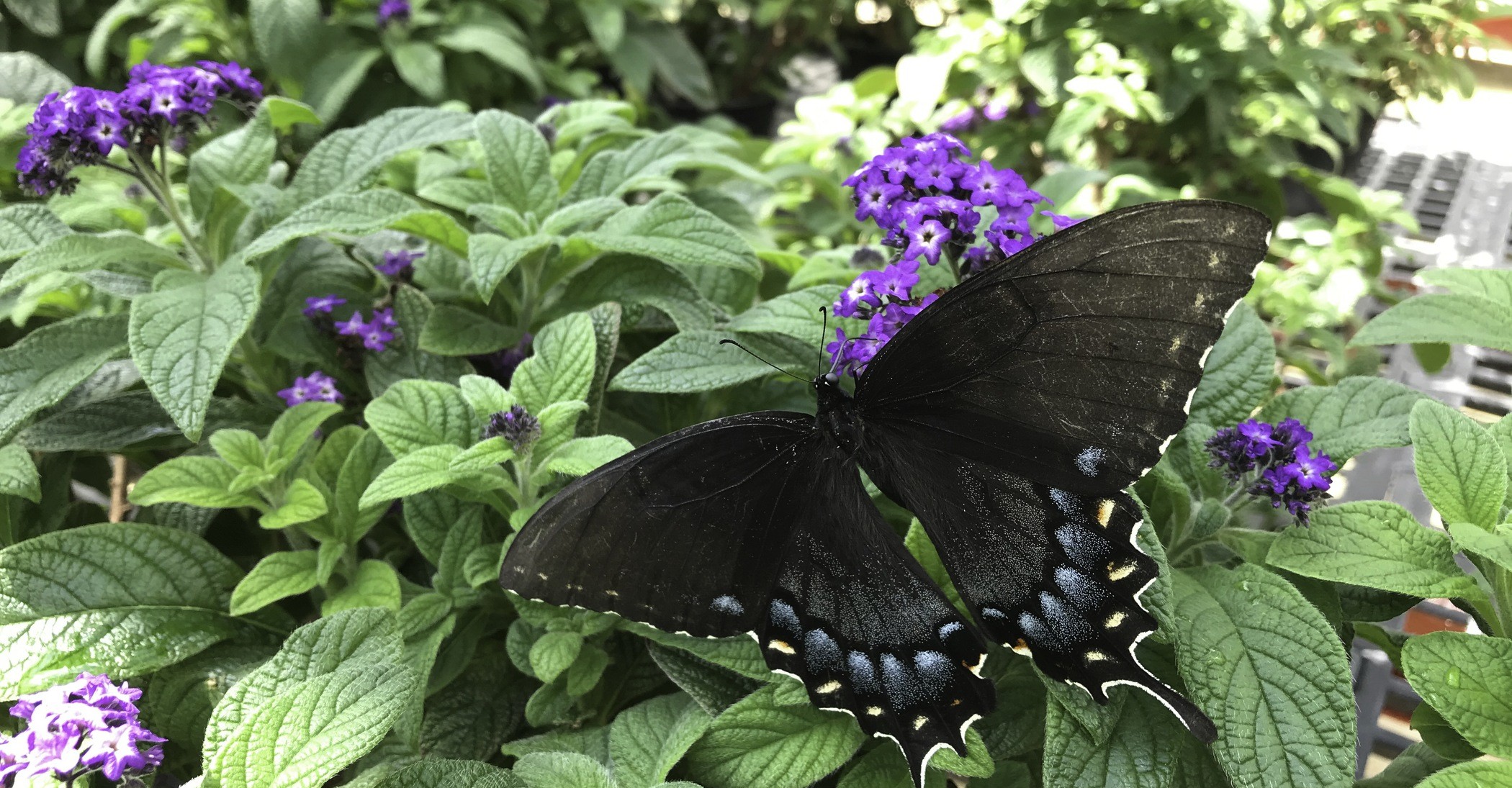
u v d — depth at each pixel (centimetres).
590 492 16
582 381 20
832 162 45
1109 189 41
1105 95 42
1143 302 15
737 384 22
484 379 20
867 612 17
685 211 23
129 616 20
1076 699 16
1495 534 17
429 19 46
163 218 30
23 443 22
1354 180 49
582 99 51
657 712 19
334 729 16
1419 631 26
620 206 24
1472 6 48
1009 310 15
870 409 17
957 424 16
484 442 18
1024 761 19
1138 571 15
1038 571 16
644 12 57
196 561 21
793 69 69
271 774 15
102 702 15
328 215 22
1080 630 16
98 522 25
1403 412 19
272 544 24
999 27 47
